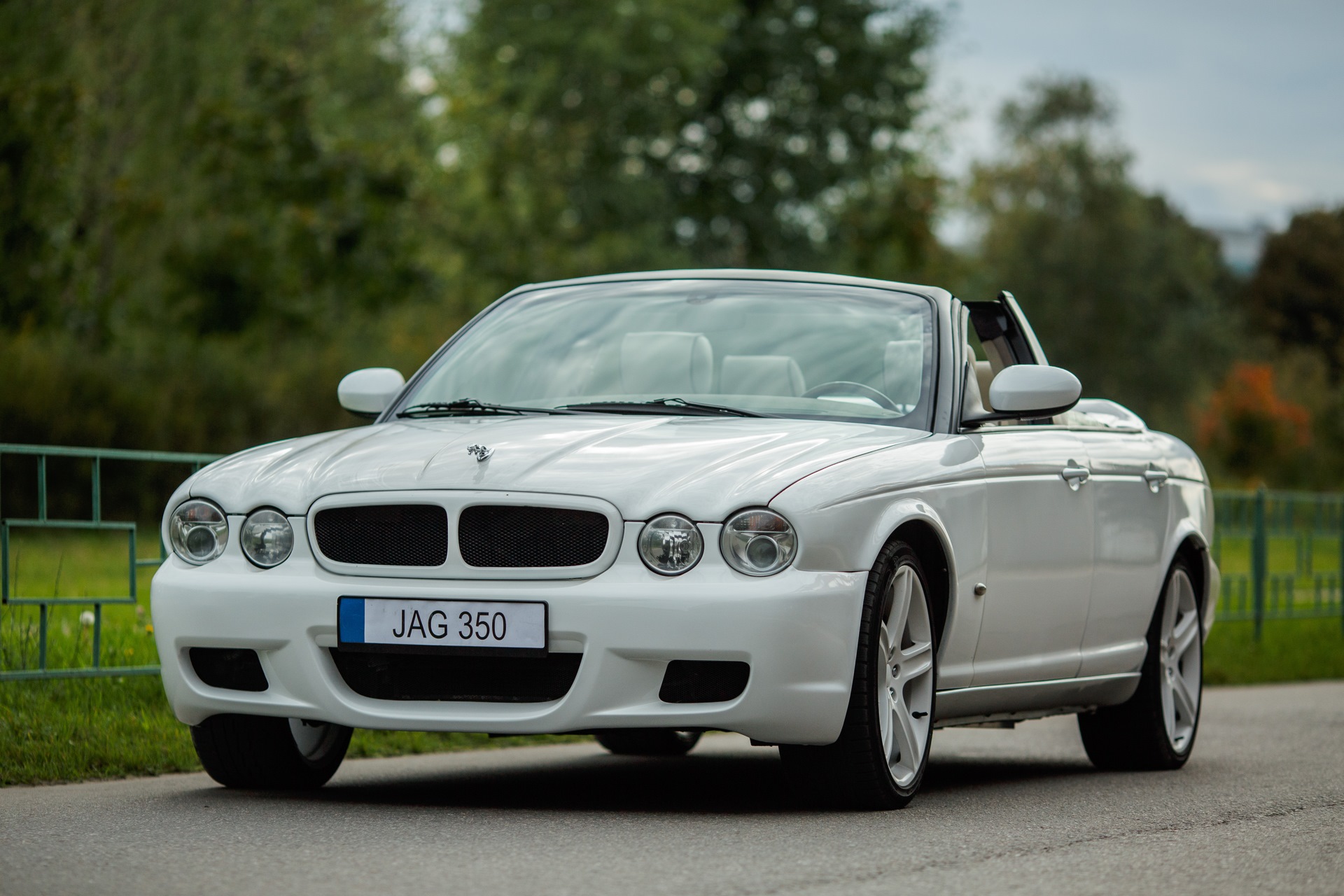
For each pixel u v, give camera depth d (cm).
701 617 950
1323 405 10600
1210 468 10131
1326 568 3108
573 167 7806
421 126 7219
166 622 1048
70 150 5147
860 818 1013
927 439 1112
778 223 8362
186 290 5638
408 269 6147
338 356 5700
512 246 7412
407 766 1337
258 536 1031
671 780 1267
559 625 965
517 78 7506
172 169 5653
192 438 5022
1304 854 914
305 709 1014
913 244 8350
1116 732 1395
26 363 4769
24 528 1434
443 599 982
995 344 1384
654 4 7719
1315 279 16262
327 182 5912
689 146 8500
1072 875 835
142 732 1323
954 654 1118
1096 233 14538
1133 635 1363
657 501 971
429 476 1009
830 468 1010
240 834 925
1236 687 2494
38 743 1247
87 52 5288
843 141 8594
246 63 5819
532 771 1319
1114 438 1379
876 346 1202
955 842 927
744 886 780
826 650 970
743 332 1218
